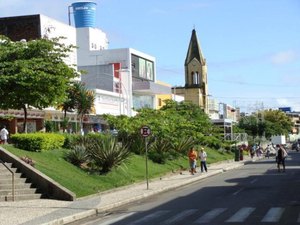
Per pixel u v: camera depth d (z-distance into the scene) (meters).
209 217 15.16
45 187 22.44
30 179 22.97
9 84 28.28
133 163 34.53
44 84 28.47
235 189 24.92
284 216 14.80
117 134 39.16
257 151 77.12
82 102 43.38
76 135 32.03
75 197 21.78
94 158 28.64
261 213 15.61
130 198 22.28
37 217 16.62
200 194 23.16
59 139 29.69
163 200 21.58
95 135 32.50
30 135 27.59
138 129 39.09
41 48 29.47
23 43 30.02
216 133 67.44
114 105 57.78
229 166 49.06
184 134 48.09
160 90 68.75
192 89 95.44
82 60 66.44
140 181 30.53
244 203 18.61
